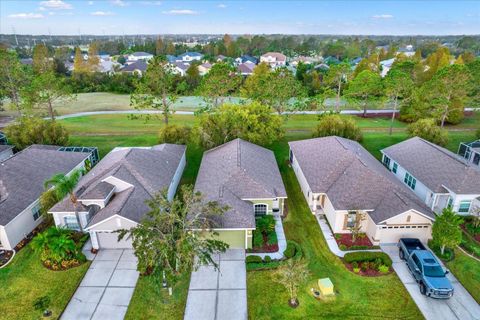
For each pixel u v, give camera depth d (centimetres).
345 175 2909
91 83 9188
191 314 1948
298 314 1939
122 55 16875
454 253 2439
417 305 1991
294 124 5562
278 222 2823
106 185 2714
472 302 2019
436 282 2036
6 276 2230
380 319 1905
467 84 5106
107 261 2369
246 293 2091
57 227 2439
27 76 5766
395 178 3172
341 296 2058
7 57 5488
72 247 2281
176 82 7744
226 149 3566
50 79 5066
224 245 2012
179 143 4075
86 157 3747
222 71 4834
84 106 7194
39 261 2362
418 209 2445
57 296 2072
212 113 4550
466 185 2862
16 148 4059
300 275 1950
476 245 2527
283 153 4272
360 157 3192
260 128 3969
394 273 2239
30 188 2861
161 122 5759
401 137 4778
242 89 5600
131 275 2242
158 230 1925
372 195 2667
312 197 2927
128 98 8231
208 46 18538
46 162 3331
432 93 5131
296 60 16125
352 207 2578
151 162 3212
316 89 8362
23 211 2598
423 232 2506
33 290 2120
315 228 2742
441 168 3130
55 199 2661
